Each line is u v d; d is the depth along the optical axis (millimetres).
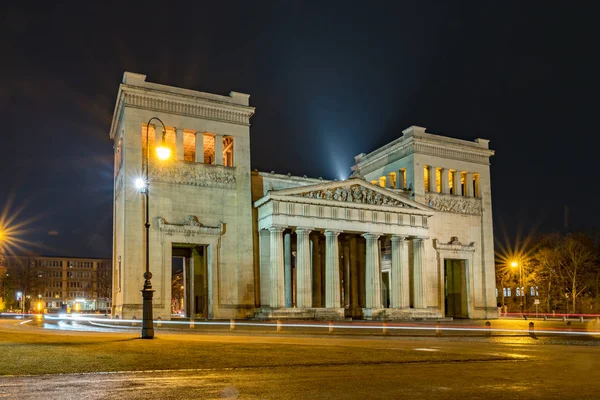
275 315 72938
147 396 15633
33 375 19422
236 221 78812
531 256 131500
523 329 59219
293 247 93750
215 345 31703
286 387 17391
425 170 98500
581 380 19656
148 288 37594
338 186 82188
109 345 30484
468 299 96562
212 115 80250
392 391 16781
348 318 82188
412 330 55625
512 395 16344
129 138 74188
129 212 72500
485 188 102625
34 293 199125
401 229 85875
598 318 101250
